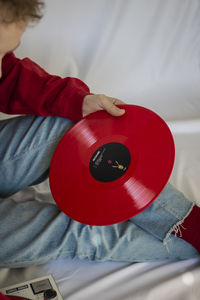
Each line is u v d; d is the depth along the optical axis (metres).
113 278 1.10
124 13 2.06
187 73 2.16
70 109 1.15
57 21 2.05
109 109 1.12
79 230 1.13
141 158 1.07
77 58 2.13
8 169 1.21
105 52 2.12
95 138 1.12
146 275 1.11
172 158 1.03
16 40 0.89
